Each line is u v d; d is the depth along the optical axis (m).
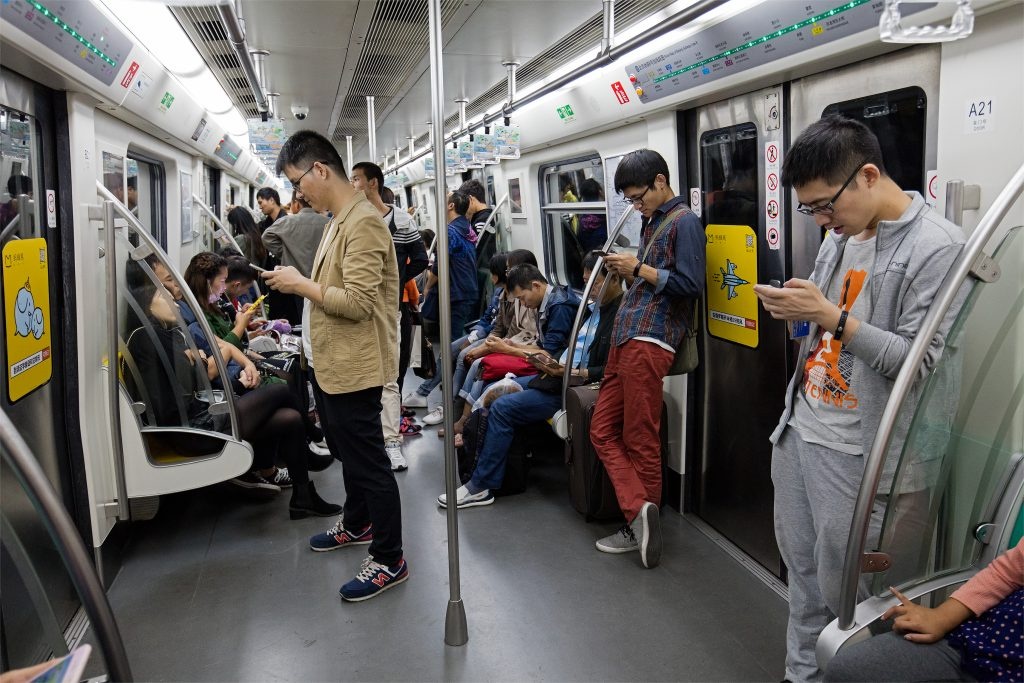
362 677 2.48
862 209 1.75
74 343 2.91
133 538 3.62
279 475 4.30
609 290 3.93
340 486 4.37
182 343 3.22
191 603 2.99
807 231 2.82
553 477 4.39
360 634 2.74
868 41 2.19
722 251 3.36
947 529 1.88
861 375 1.79
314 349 2.83
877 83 2.37
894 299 1.76
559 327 4.14
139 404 3.17
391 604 2.95
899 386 1.54
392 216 4.77
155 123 3.97
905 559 1.81
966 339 1.83
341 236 2.78
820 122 1.77
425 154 8.80
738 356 3.31
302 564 3.32
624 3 3.08
